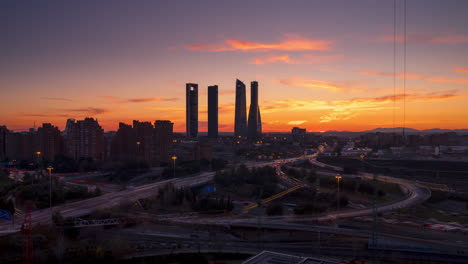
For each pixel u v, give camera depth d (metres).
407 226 129.62
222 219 144.50
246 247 112.81
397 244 104.50
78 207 152.38
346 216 146.75
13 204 145.88
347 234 118.56
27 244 97.56
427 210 166.88
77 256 102.06
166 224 141.75
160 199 181.12
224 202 180.00
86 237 123.31
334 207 181.00
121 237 123.12
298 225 130.12
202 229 135.50
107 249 103.75
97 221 131.62
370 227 127.06
